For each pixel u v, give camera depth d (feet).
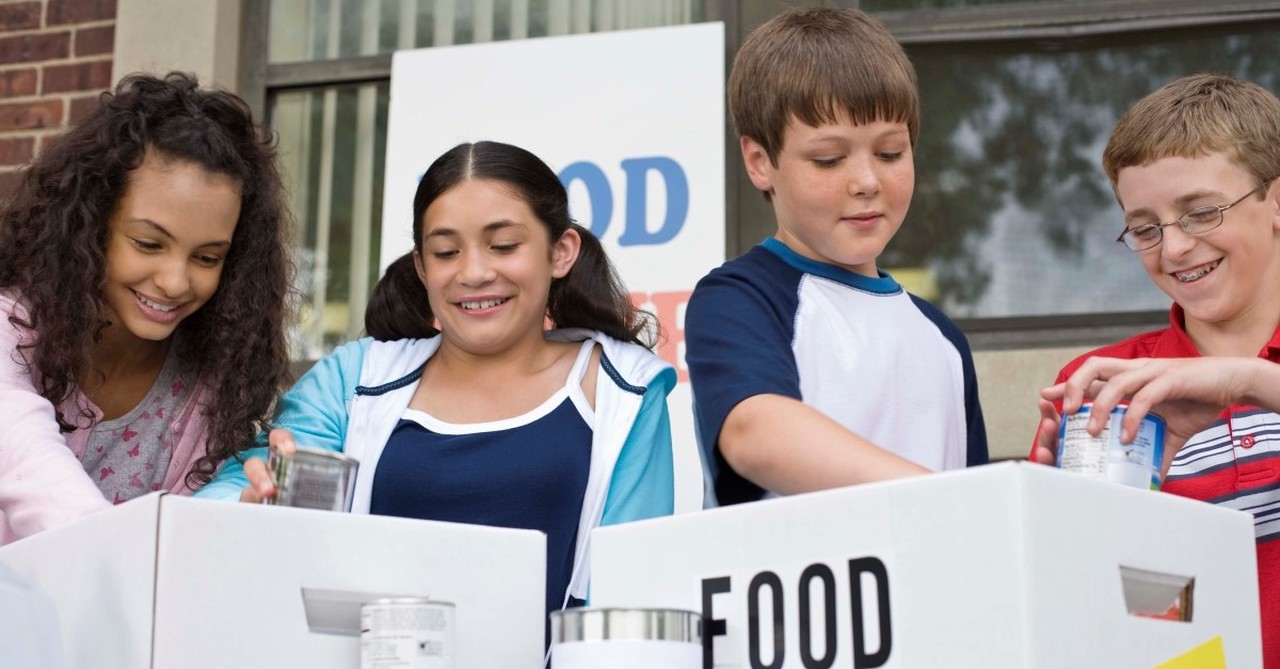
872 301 5.22
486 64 11.12
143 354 5.93
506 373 5.80
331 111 12.39
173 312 5.66
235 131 6.09
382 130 12.29
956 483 3.06
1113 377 3.95
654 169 10.61
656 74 10.77
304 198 12.26
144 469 5.88
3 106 12.45
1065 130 10.96
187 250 5.62
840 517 3.24
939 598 3.05
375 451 5.60
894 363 5.09
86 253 5.53
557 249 6.09
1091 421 3.88
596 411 5.66
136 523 3.41
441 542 3.70
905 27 11.26
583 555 5.36
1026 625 2.92
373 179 12.24
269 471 3.85
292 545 3.51
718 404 4.47
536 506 5.43
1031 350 10.55
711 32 10.73
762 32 5.33
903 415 5.07
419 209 5.93
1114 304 10.68
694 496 9.88
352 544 3.58
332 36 12.44
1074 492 3.07
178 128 5.69
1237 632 3.40
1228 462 5.38
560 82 10.93
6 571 3.31
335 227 12.21
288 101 12.43
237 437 5.90
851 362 5.01
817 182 5.00
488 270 5.64
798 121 5.00
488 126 11.02
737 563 3.41
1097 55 11.02
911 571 3.10
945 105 11.14
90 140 5.63
